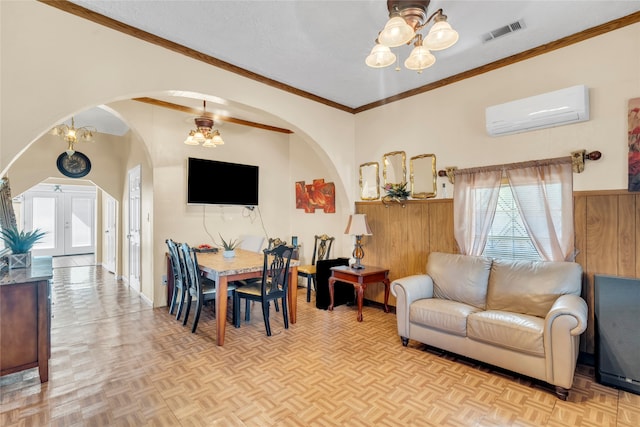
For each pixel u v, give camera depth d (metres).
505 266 2.96
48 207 9.44
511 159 3.13
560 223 2.81
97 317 3.95
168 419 1.98
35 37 2.23
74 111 2.38
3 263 2.70
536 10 2.39
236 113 4.69
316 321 3.81
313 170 5.45
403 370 2.62
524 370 2.33
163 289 4.42
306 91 3.94
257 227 5.43
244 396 2.24
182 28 2.61
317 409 2.09
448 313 2.73
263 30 2.63
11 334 2.29
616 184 2.58
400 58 3.10
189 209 4.64
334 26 2.57
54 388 2.32
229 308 4.38
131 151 5.46
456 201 3.47
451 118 3.58
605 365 2.38
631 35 2.51
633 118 2.48
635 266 2.50
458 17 2.47
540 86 2.95
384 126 4.26
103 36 2.50
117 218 6.17
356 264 4.15
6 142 2.13
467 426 1.92
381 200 4.24
